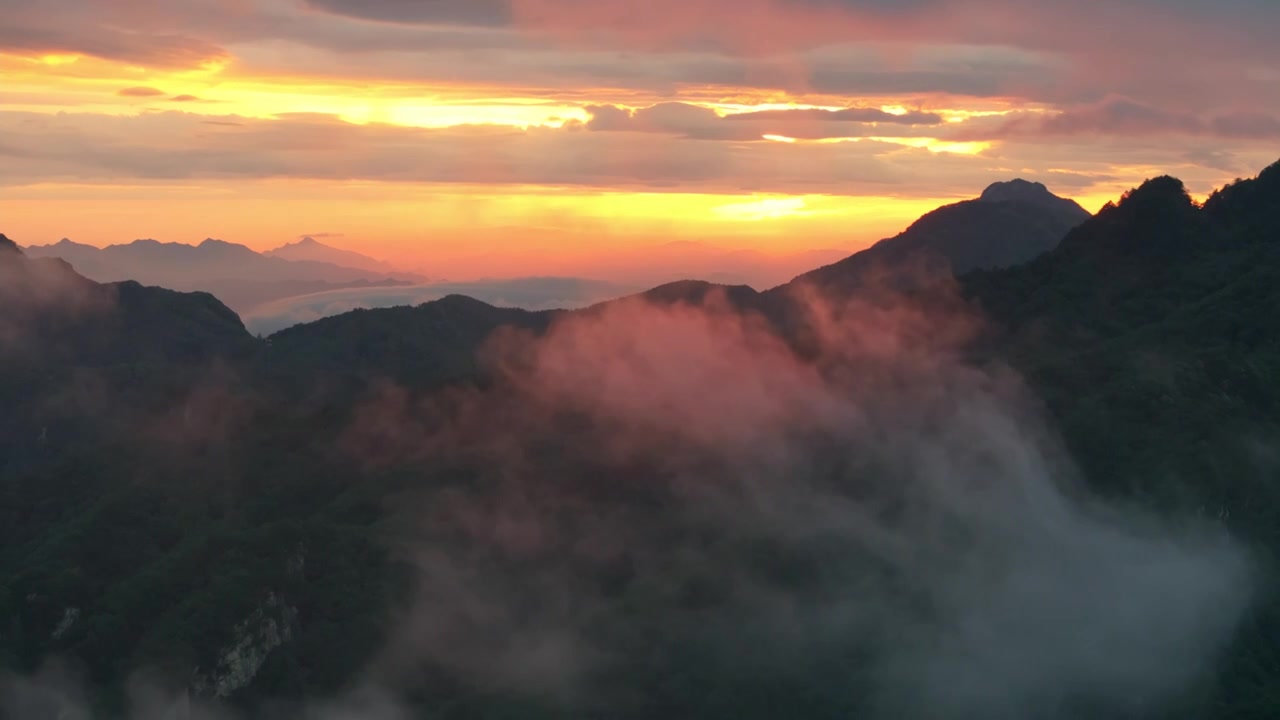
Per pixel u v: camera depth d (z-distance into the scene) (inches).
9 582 4340.6
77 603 4269.2
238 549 4126.5
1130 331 4739.2
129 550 4645.7
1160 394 4045.3
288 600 3919.8
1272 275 4608.8
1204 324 4505.4
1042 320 4945.9
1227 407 3961.6
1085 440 3978.8
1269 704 3132.4
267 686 3688.5
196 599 3919.8
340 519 4456.2
